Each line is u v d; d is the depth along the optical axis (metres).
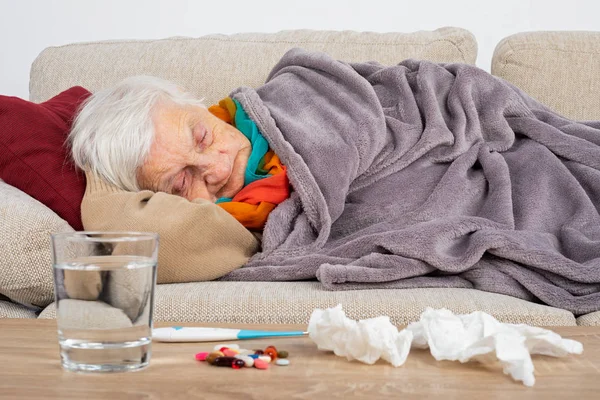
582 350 0.76
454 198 1.61
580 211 1.58
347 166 1.62
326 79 1.80
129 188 1.62
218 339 0.82
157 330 0.83
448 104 1.81
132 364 0.69
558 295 1.36
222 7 2.90
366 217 1.63
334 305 1.24
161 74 2.06
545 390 0.63
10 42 2.92
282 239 1.57
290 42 2.09
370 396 0.61
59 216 1.55
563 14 2.84
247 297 1.28
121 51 2.13
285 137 1.68
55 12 2.91
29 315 1.42
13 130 1.58
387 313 1.23
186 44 2.12
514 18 2.84
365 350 0.72
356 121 1.68
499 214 1.56
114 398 0.60
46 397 0.60
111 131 1.59
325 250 1.54
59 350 0.76
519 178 1.69
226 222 1.51
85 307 0.68
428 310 0.79
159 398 0.60
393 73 1.82
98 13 2.92
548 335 0.74
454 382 0.65
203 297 1.28
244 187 1.70
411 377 0.67
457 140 1.71
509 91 1.82
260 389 0.63
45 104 1.76
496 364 0.72
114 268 0.68
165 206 1.48
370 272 1.36
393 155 1.69
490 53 2.87
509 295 1.40
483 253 1.44
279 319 1.24
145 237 0.68
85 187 1.60
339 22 2.88
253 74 2.04
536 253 1.40
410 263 1.39
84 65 2.12
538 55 2.06
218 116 1.79
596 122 1.86
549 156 1.70
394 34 2.10
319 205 1.57
